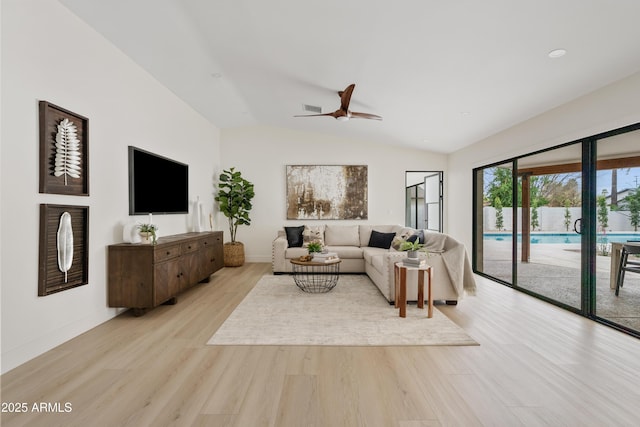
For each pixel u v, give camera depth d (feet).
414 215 25.79
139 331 9.08
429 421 5.19
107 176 9.98
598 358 7.37
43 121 7.58
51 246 7.89
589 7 6.28
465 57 8.98
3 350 6.71
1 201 6.70
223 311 10.91
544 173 12.23
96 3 8.22
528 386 6.21
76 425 5.07
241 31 9.49
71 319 8.54
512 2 6.47
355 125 18.02
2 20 6.70
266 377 6.59
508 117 12.84
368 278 16.14
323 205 21.24
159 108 13.29
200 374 6.70
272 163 21.24
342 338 8.59
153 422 5.15
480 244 17.12
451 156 20.74
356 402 5.72
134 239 10.37
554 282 11.69
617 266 9.25
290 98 14.98
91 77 9.29
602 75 8.70
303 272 17.06
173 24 9.21
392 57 9.69
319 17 8.27
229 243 19.52
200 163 17.87
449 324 9.59
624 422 5.14
